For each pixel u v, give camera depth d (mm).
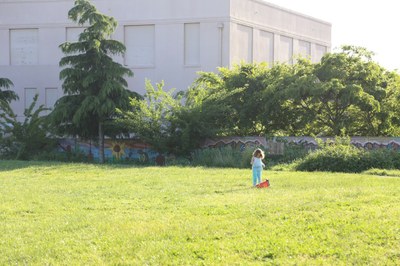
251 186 14109
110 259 6781
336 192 11250
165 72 37094
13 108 38844
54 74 38500
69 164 23297
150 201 11391
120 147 29484
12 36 39375
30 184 15422
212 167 22328
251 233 7707
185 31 37031
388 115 24953
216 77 29547
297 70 27266
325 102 25750
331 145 22578
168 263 6480
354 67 25844
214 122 27344
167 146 26484
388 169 19469
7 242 7770
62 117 27047
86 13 27281
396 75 26344
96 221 9062
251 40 38375
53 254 7086
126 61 37812
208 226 8258
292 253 6648
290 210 9164
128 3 37531
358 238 7141
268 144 26000
